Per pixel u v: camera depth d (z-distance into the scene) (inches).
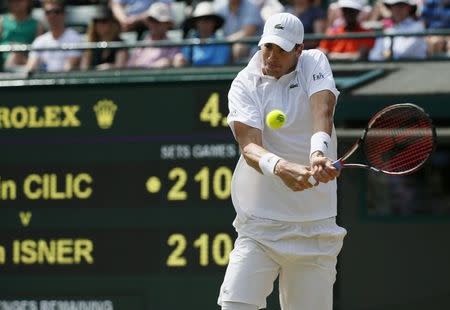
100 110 1204.5
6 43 1541.6
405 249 1211.9
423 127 774.5
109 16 1497.3
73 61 1443.2
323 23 1402.6
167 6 1423.5
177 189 1184.2
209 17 1418.6
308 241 812.0
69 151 1214.9
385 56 1342.3
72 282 1216.2
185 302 1185.4
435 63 1245.7
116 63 1418.6
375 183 1223.5
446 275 1202.0
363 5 1466.5
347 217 1211.9
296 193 803.4
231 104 802.8
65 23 1604.3
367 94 1155.3
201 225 1178.0
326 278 820.6
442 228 1208.2
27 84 1222.3
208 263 1177.4
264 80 799.7
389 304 1206.9
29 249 1227.9
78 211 1212.5
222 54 1398.9
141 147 1194.0
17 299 1230.3
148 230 1194.0
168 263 1188.5
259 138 796.6
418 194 1227.9
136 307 1198.9
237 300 810.8
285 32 778.8
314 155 753.0
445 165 1234.0
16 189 1231.5
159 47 1286.9
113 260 1204.5
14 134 1230.3
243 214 820.6
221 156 1170.0
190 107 1178.6
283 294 842.2
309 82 793.6
